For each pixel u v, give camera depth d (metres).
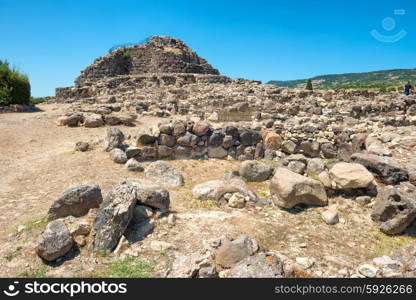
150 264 4.98
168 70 49.69
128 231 5.72
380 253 5.61
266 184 8.62
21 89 24.06
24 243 5.43
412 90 29.22
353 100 26.50
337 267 5.07
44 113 21.48
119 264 4.96
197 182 8.98
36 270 4.86
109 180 8.70
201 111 22.28
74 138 14.30
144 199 6.18
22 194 7.95
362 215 6.92
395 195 6.48
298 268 4.89
